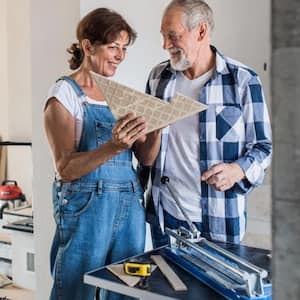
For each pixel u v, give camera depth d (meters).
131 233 1.76
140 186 1.83
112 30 1.63
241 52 3.12
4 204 3.63
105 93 1.42
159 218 1.80
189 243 1.43
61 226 1.70
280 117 0.52
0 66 3.82
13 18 3.71
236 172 1.60
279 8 0.50
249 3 3.04
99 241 1.67
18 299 3.00
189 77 1.76
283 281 0.54
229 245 1.62
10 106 3.83
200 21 1.61
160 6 2.63
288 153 0.52
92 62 1.69
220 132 1.69
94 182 1.67
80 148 1.68
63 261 1.69
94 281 1.28
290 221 0.53
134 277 1.28
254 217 2.94
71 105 1.64
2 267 3.46
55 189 1.75
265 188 2.93
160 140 1.76
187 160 1.73
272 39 0.51
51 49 2.32
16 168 3.87
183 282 1.23
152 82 1.86
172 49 1.64
